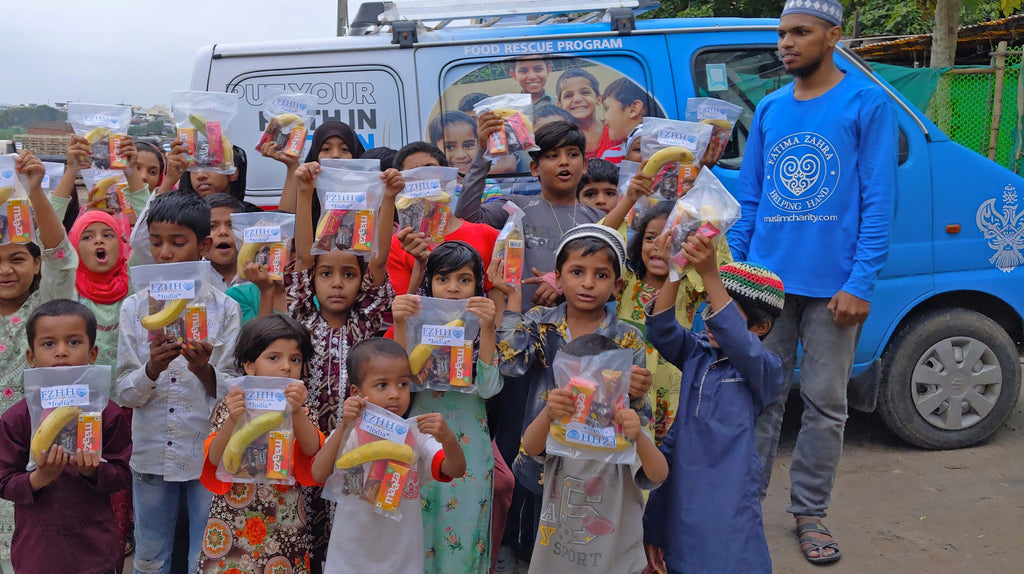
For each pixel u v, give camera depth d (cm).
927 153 502
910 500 455
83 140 392
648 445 283
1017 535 413
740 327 296
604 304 326
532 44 489
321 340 336
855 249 393
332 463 285
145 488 338
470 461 325
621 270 316
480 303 311
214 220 389
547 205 402
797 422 586
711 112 386
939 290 507
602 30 495
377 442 277
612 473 299
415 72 486
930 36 1067
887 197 383
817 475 405
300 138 405
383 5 488
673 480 314
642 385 293
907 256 499
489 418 373
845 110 391
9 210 325
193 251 348
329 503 327
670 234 303
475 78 488
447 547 321
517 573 385
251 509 298
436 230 343
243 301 374
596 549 298
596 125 492
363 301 341
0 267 331
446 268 328
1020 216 514
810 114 400
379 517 288
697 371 316
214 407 318
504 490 356
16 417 299
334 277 331
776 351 412
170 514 346
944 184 504
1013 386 523
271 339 296
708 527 303
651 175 348
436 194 336
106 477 294
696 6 1518
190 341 310
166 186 400
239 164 446
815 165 396
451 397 327
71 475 300
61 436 278
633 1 500
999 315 545
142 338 333
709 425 308
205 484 293
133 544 416
